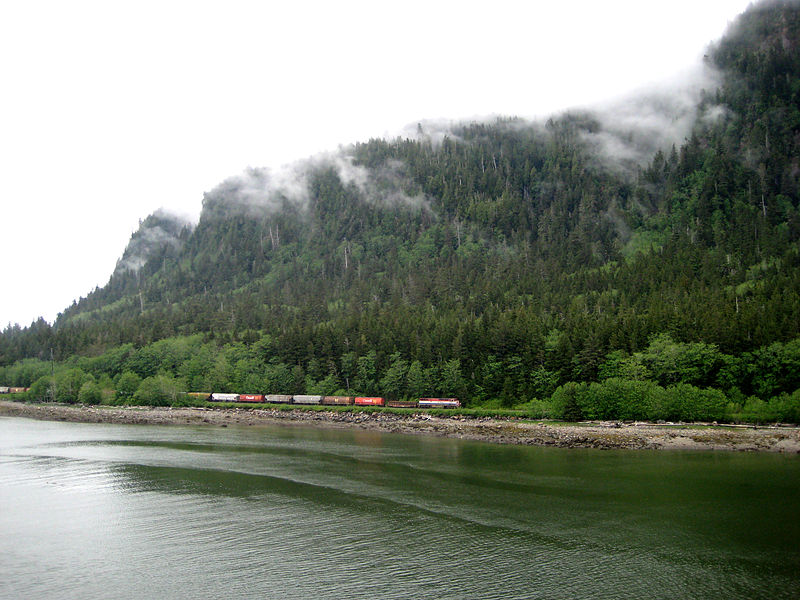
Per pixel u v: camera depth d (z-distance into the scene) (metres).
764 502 65.06
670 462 88.75
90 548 51.62
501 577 45.56
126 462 89.81
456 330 180.88
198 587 44.00
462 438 120.25
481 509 63.09
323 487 73.06
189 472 82.19
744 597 42.19
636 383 131.88
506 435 119.00
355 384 184.38
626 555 49.78
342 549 51.28
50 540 53.66
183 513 61.75
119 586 44.12
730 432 112.62
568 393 135.50
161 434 127.06
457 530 56.12
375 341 191.25
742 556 49.53
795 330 136.38
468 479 77.38
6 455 96.06
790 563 48.03
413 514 61.28
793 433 110.94
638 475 79.19
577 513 61.44
